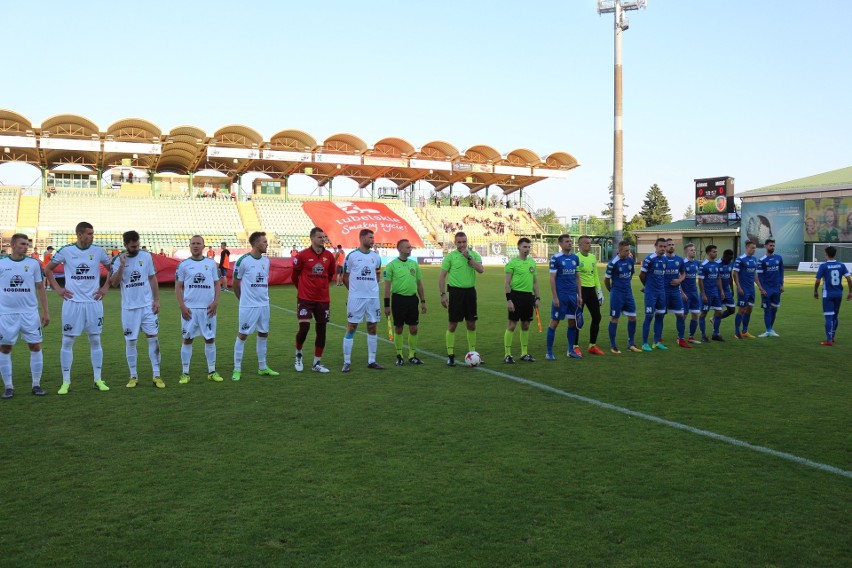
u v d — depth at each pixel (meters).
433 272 37.59
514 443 5.20
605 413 6.20
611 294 10.15
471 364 8.73
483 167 50.53
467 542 3.45
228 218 46.66
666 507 3.91
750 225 43.28
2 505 3.94
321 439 5.33
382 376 8.19
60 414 6.20
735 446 5.13
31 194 44.12
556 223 60.84
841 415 6.11
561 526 3.64
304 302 8.37
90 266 7.30
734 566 3.20
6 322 6.83
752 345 10.93
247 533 3.55
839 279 10.75
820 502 4.00
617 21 40.25
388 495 4.09
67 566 3.19
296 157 43.97
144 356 9.71
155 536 3.52
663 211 100.31
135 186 48.81
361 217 49.28
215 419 6.00
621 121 40.94
